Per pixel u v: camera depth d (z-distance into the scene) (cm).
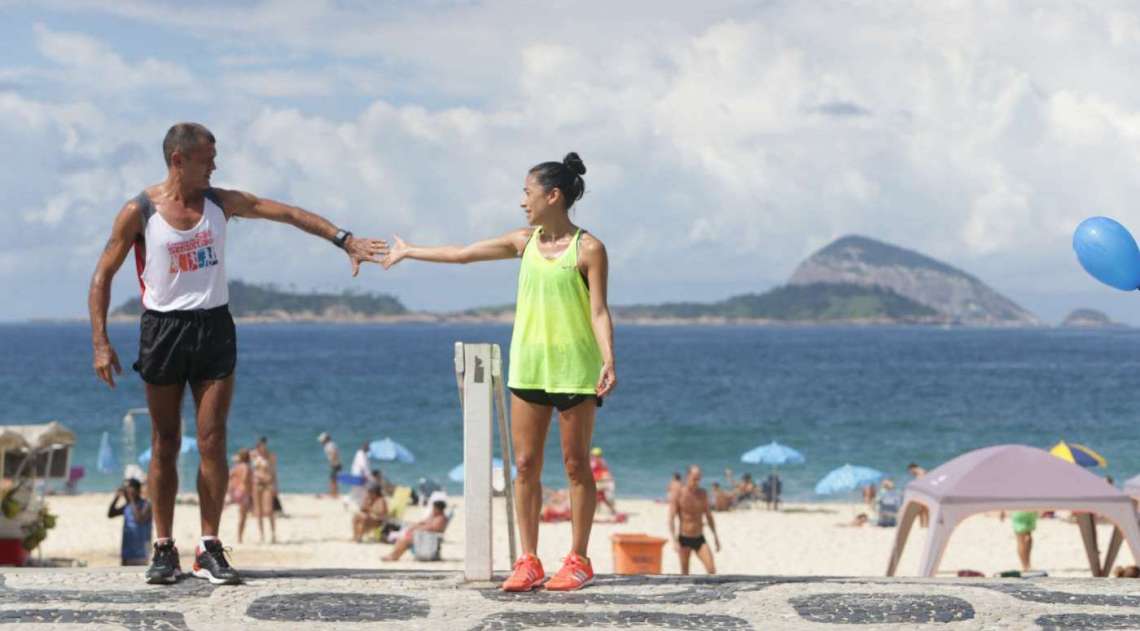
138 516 1767
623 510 3102
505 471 586
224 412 540
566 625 475
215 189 545
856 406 7912
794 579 571
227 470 545
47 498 3312
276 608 495
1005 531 2506
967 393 9256
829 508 3347
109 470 3588
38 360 15600
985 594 528
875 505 3077
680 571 1931
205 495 543
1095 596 527
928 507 1206
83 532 2478
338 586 534
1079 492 1146
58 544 2306
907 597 521
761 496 3366
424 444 5559
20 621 472
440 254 555
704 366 14100
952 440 5828
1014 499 1166
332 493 3638
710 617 488
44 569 570
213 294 536
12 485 1523
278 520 2814
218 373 538
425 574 570
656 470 4666
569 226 532
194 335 530
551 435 5519
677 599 516
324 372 12612
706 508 1728
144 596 512
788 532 2667
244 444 5556
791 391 9488
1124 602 518
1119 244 726
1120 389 9744
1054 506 1150
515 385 531
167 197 532
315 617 483
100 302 526
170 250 527
